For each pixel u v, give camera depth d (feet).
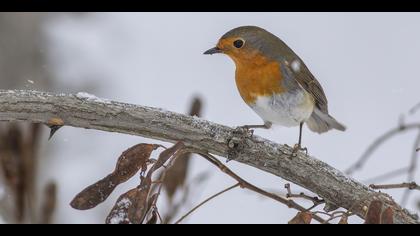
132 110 21.30
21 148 25.81
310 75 28.84
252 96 28.19
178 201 24.47
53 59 46.73
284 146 21.81
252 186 20.36
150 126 21.27
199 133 21.34
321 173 21.40
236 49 27.89
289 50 28.78
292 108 27.99
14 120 21.38
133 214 17.89
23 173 25.85
